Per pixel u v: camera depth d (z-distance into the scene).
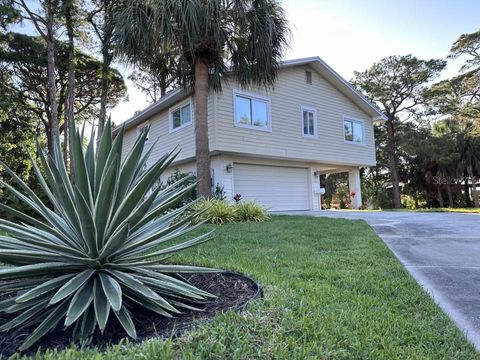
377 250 4.49
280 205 12.66
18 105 17.80
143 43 7.47
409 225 7.39
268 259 3.91
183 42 7.68
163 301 1.93
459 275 3.50
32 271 1.88
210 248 4.56
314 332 1.90
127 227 1.88
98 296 1.89
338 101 14.10
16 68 17.45
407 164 24.05
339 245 4.86
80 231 2.05
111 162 2.14
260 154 11.20
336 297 2.60
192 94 10.41
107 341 1.83
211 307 2.29
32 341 1.69
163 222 2.51
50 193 2.35
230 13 7.47
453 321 2.35
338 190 24.16
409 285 3.02
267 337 1.78
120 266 2.14
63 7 12.25
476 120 21.20
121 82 19.81
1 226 2.11
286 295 2.47
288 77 12.30
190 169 12.57
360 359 1.72
